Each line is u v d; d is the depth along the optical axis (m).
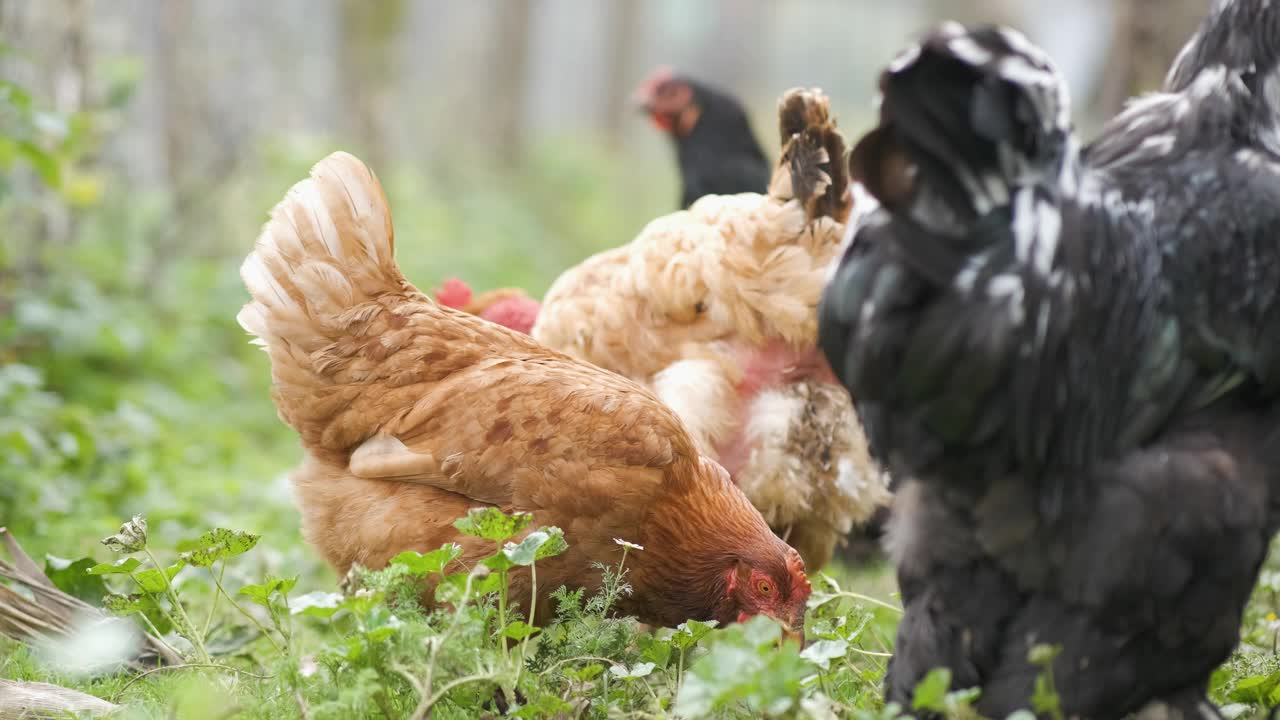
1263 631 5.67
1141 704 3.91
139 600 5.29
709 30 54.38
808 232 6.22
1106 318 3.71
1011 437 3.66
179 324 13.99
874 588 7.79
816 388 6.38
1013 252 3.54
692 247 6.41
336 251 5.52
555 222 28.02
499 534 4.67
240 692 4.89
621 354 6.52
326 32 23.58
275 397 5.62
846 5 64.44
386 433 5.38
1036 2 44.00
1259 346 3.82
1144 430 3.80
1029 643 3.86
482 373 5.39
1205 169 4.00
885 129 3.55
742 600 5.31
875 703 4.82
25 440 8.18
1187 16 11.36
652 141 45.78
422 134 33.22
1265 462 3.83
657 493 5.25
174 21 16.86
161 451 10.09
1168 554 3.67
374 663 4.41
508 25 31.86
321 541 5.49
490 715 4.81
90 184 11.23
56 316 10.84
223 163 17.11
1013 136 3.53
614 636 4.94
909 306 3.59
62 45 11.48
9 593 5.45
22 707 4.61
